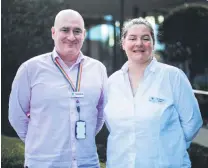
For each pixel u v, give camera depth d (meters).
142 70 2.57
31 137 2.74
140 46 2.52
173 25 4.06
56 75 2.73
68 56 2.75
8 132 4.40
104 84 2.83
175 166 2.45
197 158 3.66
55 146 2.67
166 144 2.44
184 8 4.03
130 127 2.46
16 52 4.58
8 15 4.59
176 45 4.02
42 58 2.77
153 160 2.42
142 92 2.49
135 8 4.37
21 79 2.75
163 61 4.04
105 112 2.58
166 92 2.48
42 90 2.70
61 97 2.69
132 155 2.45
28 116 2.87
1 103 4.47
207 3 3.90
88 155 2.74
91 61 2.86
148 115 2.43
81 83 2.75
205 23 3.91
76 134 2.68
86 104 2.73
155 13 4.23
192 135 2.53
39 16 4.56
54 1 4.56
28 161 2.75
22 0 4.57
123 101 2.52
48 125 2.67
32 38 4.58
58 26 2.72
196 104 2.53
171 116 2.48
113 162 2.52
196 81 3.89
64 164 2.67
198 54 3.92
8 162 4.29
